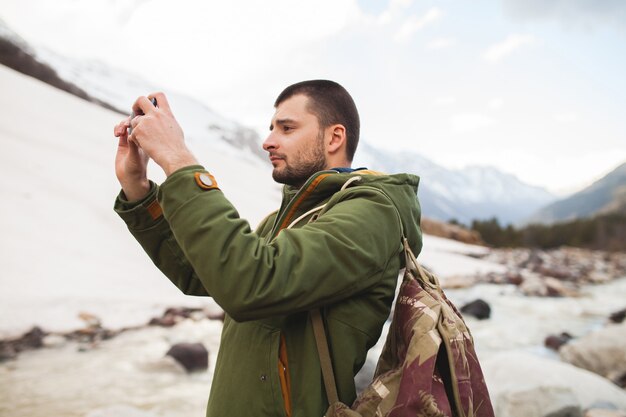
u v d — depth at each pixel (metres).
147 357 5.20
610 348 4.98
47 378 4.42
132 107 1.21
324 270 1.02
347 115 1.40
